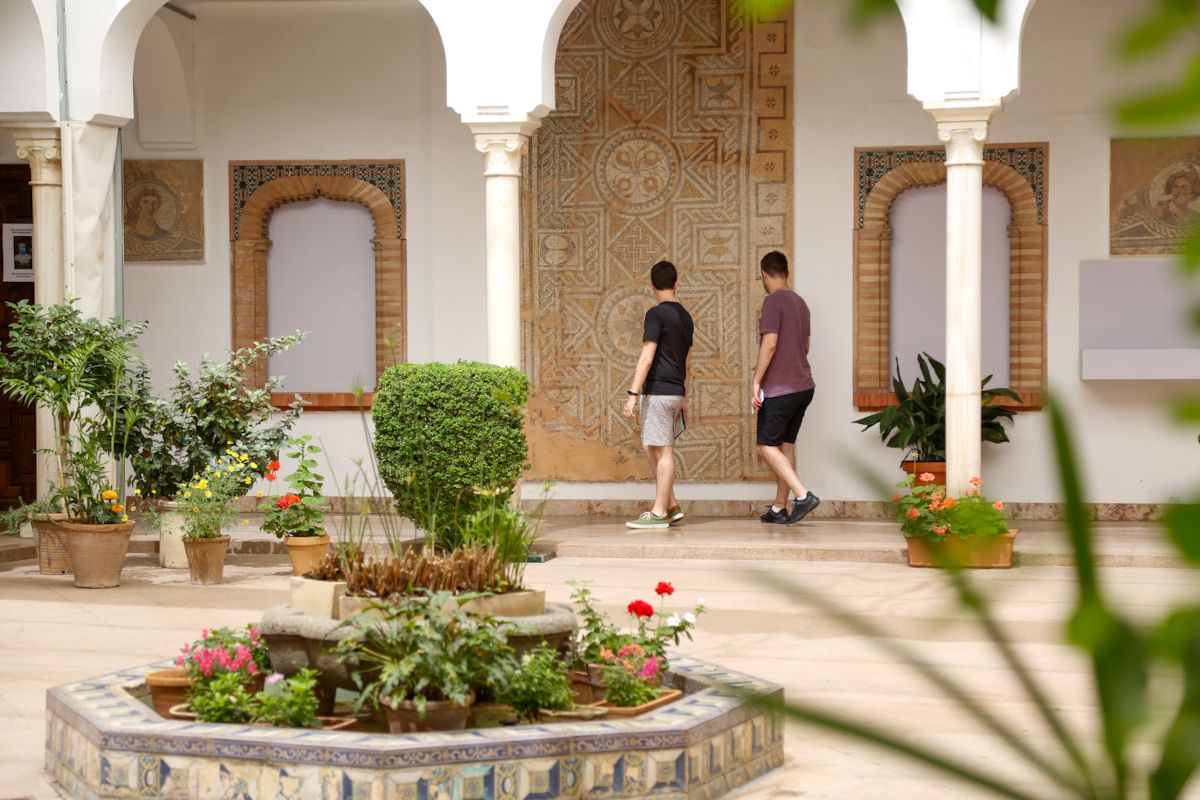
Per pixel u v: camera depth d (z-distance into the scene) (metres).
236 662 5.44
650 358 11.83
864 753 5.64
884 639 0.67
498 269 11.23
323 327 13.96
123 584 9.98
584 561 10.89
